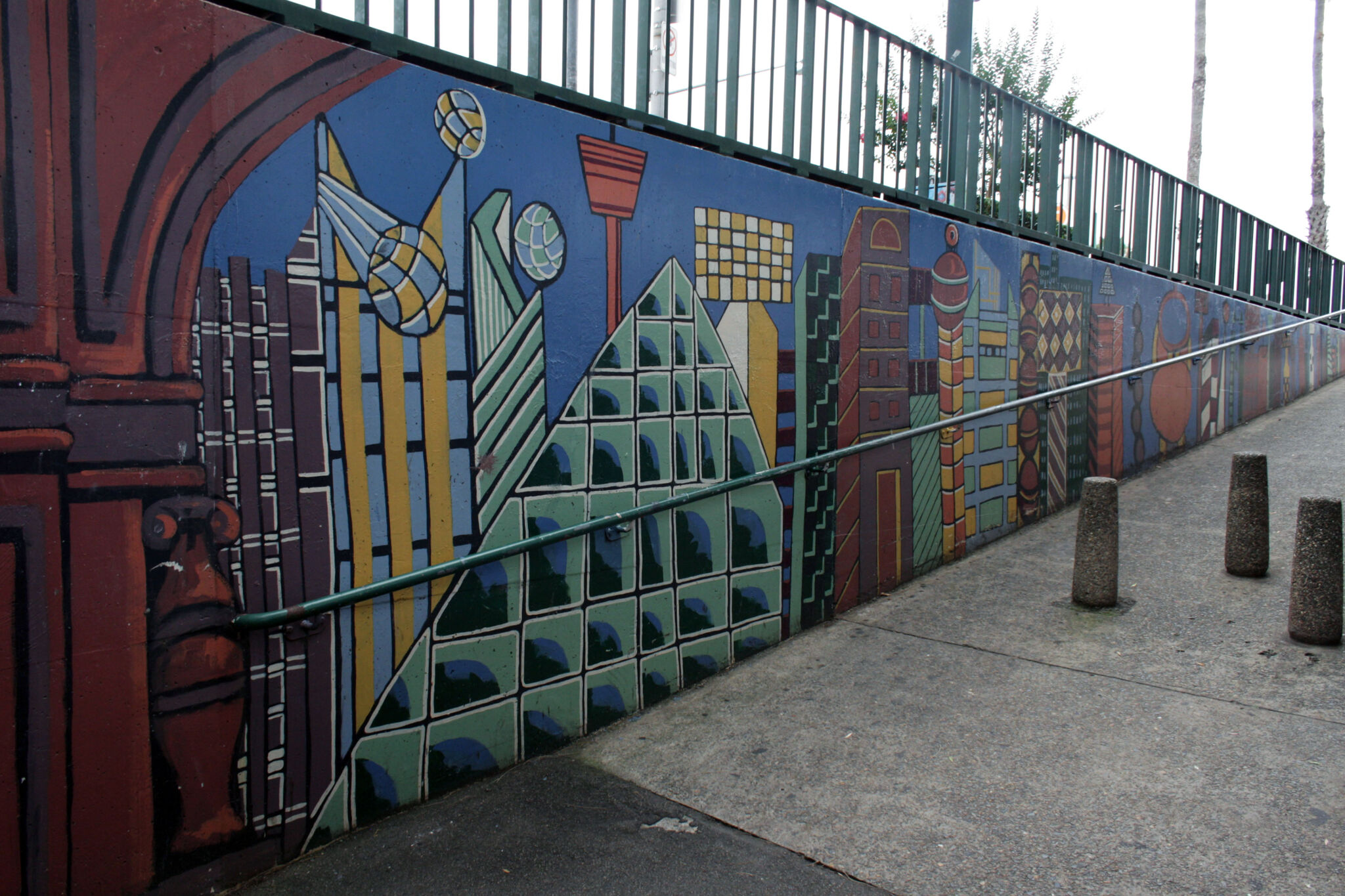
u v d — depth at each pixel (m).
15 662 2.46
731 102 4.84
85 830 2.60
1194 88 16.53
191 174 2.76
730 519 4.80
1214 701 4.04
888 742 3.87
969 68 8.06
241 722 2.94
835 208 5.45
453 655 3.55
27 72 2.44
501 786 3.62
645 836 3.22
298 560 3.06
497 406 3.66
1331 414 11.41
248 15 2.87
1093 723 3.91
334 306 3.13
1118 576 5.92
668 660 4.48
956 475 6.61
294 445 3.04
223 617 2.88
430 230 3.40
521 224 3.72
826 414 5.44
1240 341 10.80
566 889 2.90
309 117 3.03
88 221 2.56
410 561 3.38
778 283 5.06
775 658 4.93
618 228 4.15
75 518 2.55
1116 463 8.84
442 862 3.06
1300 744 3.59
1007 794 3.38
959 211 6.64
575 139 3.93
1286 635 4.73
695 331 4.57
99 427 2.59
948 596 5.81
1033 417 7.57
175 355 2.74
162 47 2.68
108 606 2.62
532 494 3.82
